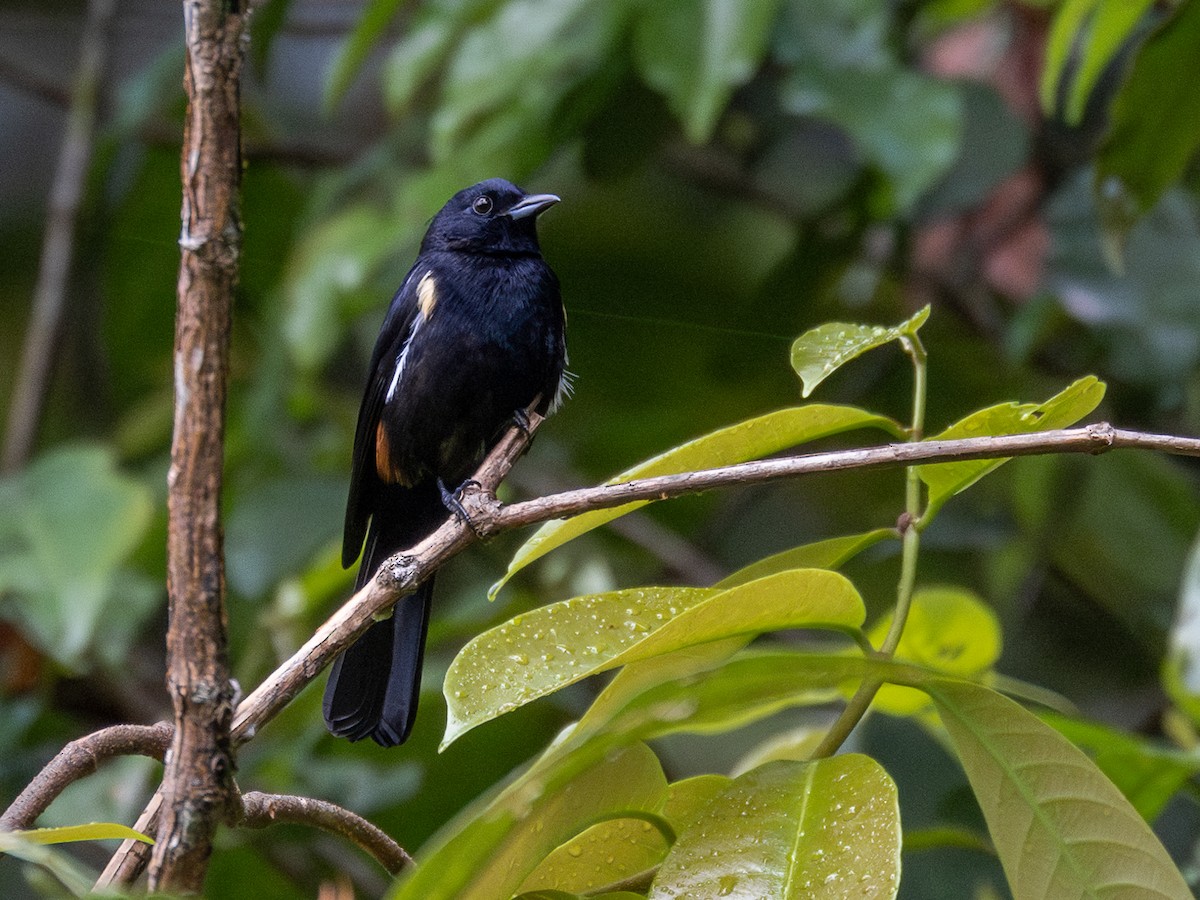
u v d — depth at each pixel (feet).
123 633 33.04
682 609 14.92
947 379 40.91
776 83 39.01
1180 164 27.04
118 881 13.39
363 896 32.55
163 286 45.88
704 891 12.34
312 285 34.88
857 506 43.62
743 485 14.06
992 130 36.09
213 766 11.84
